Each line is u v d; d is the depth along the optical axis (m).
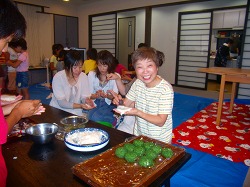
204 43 5.67
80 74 2.08
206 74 5.83
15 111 0.97
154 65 1.23
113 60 2.22
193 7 5.66
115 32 7.04
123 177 0.77
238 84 4.82
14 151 1.03
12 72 3.91
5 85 3.53
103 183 0.73
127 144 0.98
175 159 0.92
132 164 0.86
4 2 0.66
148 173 0.80
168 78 6.60
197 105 4.29
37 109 1.07
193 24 5.75
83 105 1.90
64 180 0.80
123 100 1.55
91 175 0.78
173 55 6.32
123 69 3.48
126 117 1.97
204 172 1.91
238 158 2.15
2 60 3.53
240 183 1.77
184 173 1.89
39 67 6.60
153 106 1.36
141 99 1.44
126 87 2.31
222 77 3.03
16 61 3.89
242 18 6.56
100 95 2.22
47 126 1.22
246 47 4.50
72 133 1.14
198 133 2.82
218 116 3.10
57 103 2.08
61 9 7.42
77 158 0.97
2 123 0.71
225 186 1.73
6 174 0.78
